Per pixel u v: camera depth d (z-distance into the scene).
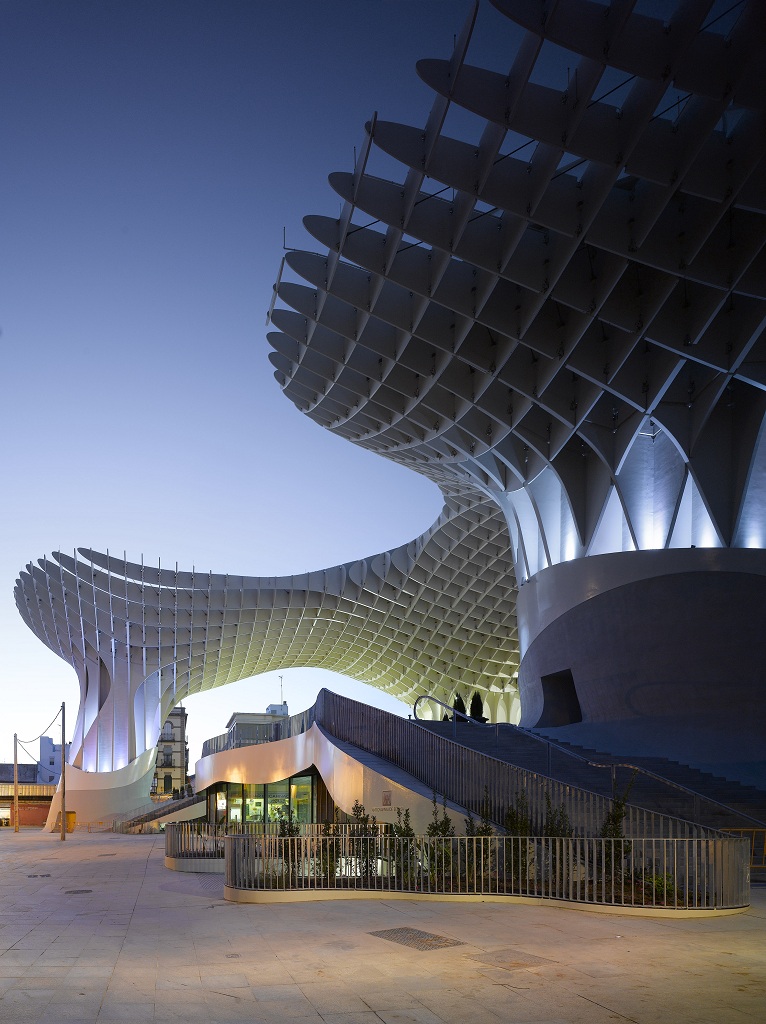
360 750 25.09
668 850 15.95
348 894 15.02
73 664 77.12
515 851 15.05
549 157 19.80
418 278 25.09
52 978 8.91
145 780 75.56
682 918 12.43
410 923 12.10
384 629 78.75
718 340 24.91
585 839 13.84
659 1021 7.14
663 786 23.09
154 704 76.19
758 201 18.59
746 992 8.05
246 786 43.53
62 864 26.66
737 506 29.09
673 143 18.81
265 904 14.71
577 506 32.91
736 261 21.69
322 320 28.58
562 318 26.55
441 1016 7.36
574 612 31.52
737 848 13.23
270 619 74.38
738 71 16.50
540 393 28.56
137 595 69.44
